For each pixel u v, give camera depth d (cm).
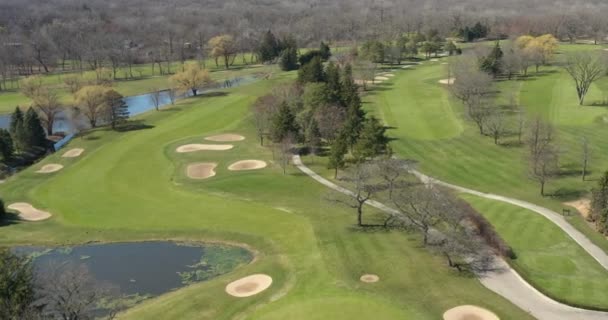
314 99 11462
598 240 6475
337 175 9031
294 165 9644
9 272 4475
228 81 19362
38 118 12044
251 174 9256
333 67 14888
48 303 4694
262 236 7081
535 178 8219
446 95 14612
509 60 15988
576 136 10500
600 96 13688
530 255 6084
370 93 15350
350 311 5097
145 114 14250
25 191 9106
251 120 12569
